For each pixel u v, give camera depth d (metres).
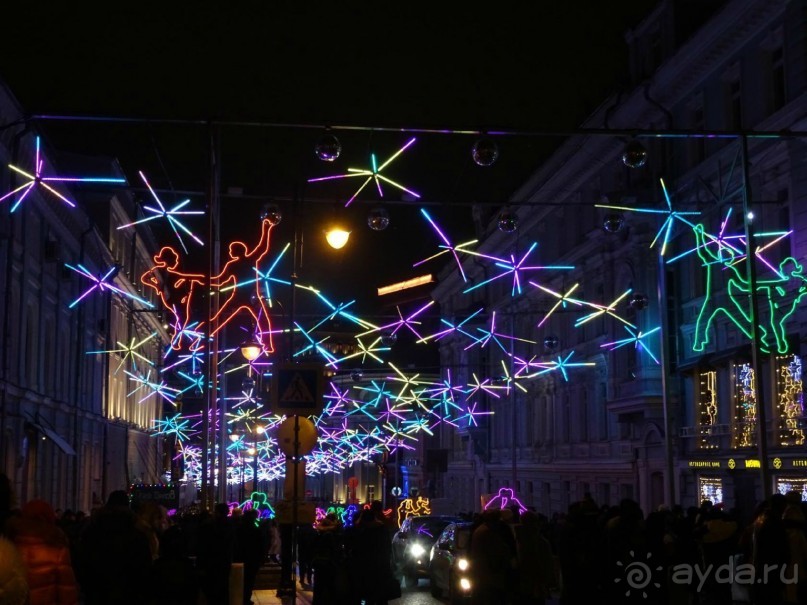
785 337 27.56
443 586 23.80
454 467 71.06
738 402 30.42
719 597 17.42
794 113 27.41
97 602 10.50
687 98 34.72
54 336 36.16
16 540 8.70
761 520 14.30
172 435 79.94
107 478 47.91
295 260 23.20
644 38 38.69
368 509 15.73
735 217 30.98
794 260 27.30
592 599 15.73
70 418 39.19
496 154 15.39
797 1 27.66
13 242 29.47
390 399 96.25
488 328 62.38
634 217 36.28
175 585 9.89
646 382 35.53
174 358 76.88
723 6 30.44
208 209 17.62
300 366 15.69
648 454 37.53
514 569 15.06
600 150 41.28
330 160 15.30
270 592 25.42
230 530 16.64
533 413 53.78
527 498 54.31
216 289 22.19
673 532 17.02
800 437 26.84
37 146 19.08
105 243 45.91
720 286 31.89
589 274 44.34
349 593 15.13
